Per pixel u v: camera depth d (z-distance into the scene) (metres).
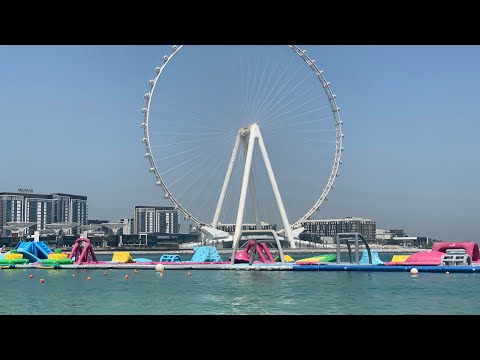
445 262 69.56
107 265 84.06
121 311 35.25
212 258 91.88
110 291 48.44
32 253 96.38
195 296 43.47
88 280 61.16
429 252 72.12
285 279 58.53
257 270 73.38
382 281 54.78
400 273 64.88
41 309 36.88
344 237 79.00
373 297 41.44
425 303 37.78
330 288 48.41
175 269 78.44
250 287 50.34
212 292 46.34
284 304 37.66
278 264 78.31
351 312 33.62
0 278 65.12
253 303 38.47
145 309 36.16
